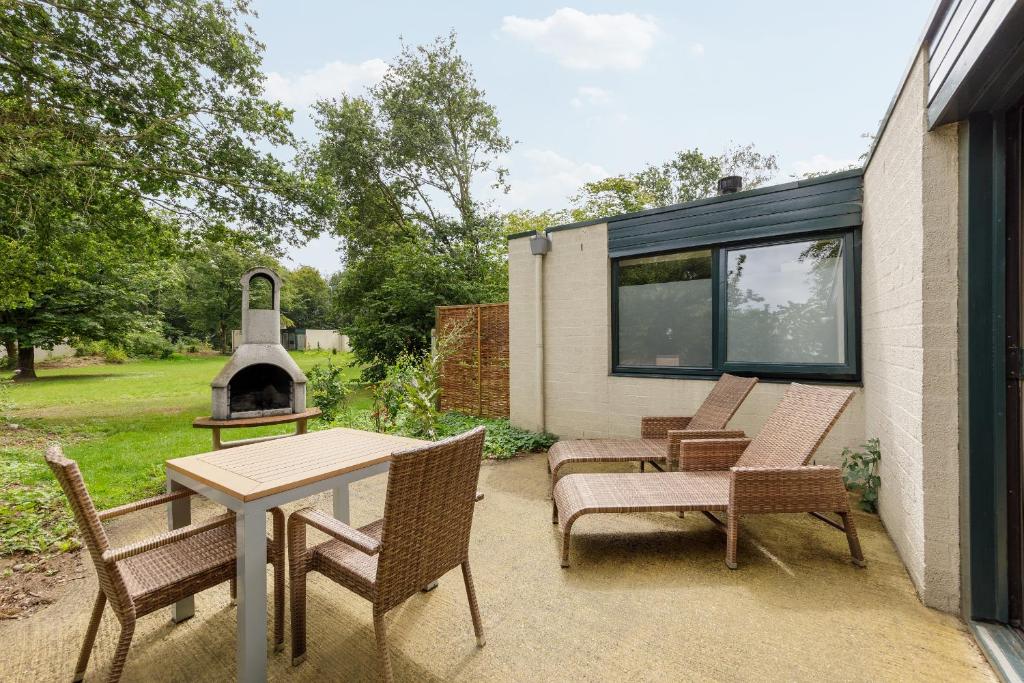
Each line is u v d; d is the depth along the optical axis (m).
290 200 8.16
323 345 33.78
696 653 1.95
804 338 4.32
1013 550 1.98
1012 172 1.98
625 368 5.49
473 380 7.57
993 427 2.02
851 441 3.99
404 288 10.38
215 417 4.87
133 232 7.66
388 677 1.67
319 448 2.47
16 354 14.40
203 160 7.64
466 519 2.03
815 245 4.24
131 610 1.61
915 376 2.38
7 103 5.51
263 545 1.80
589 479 3.21
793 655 1.92
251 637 1.77
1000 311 2.00
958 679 1.76
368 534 2.11
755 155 23.52
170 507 2.18
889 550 2.87
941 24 2.02
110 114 6.79
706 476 3.27
